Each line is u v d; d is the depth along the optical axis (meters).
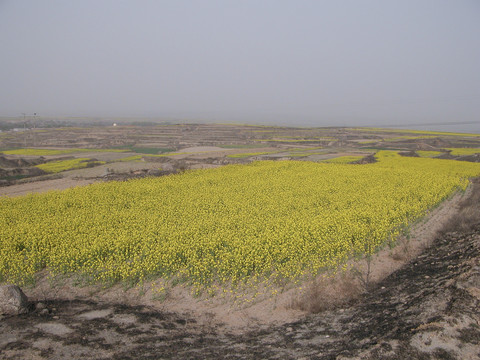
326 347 7.82
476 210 18.88
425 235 16.48
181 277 11.95
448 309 8.41
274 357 7.52
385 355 7.04
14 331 8.13
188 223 16.52
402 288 10.68
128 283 11.64
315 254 12.79
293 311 10.12
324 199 21.34
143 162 41.53
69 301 10.40
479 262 11.05
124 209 19.53
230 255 12.09
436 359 6.82
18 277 11.64
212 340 8.55
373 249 13.90
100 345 7.80
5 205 19.92
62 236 14.27
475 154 47.94
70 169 36.00
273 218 17.11
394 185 25.16
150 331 8.74
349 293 10.90
